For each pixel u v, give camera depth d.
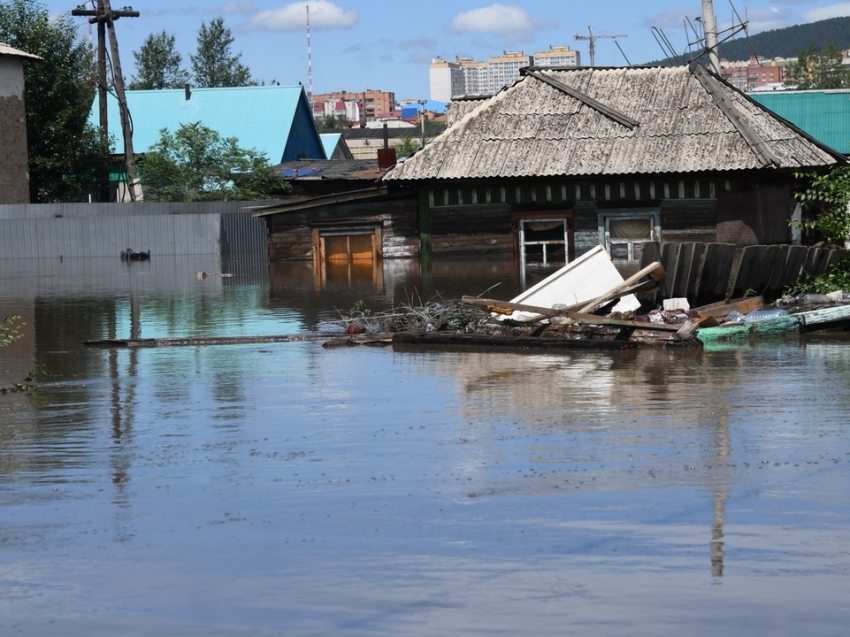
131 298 28.94
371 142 139.00
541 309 17.94
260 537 7.46
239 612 6.09
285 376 15.25
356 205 43.19
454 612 5.98
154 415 12.51
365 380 14.70
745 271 19.53
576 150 39.53
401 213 42.94
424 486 8.74
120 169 69.69
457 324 18.92
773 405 11.95
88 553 7.22
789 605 5.99
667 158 38.34
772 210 38.66
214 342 19.12
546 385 13.81
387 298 27.12
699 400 12.38
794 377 13.81
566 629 5.73
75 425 11.98
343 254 43.56
